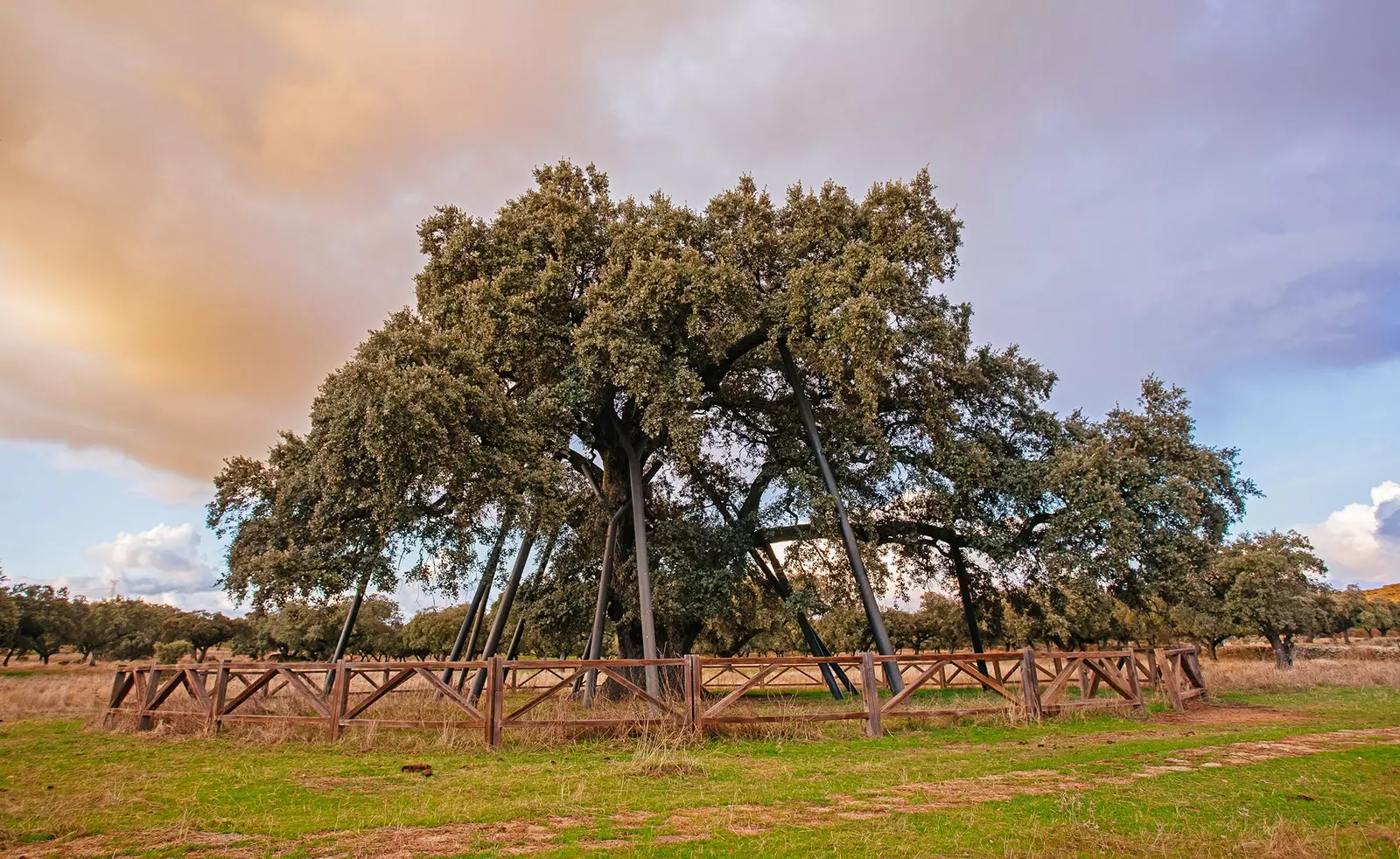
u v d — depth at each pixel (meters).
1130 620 45.81
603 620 20.56
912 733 12.16
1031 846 5.55
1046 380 25.64
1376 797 7.15
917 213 20.83
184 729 12.78
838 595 24.69
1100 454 20.81
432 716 13.27
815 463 22.20
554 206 21.38
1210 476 22.56
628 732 11.52
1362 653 47.06
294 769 9.24
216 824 6.43
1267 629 40.50
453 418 16.38
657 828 6.24
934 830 6.10
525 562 21.08
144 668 13.77
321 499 17.20
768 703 16.41
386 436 15.46
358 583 17.31
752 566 25.67
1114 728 12.48
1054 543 21.31
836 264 20.02
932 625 52.88
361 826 6.34
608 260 21.08
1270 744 10.47
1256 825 6.16
